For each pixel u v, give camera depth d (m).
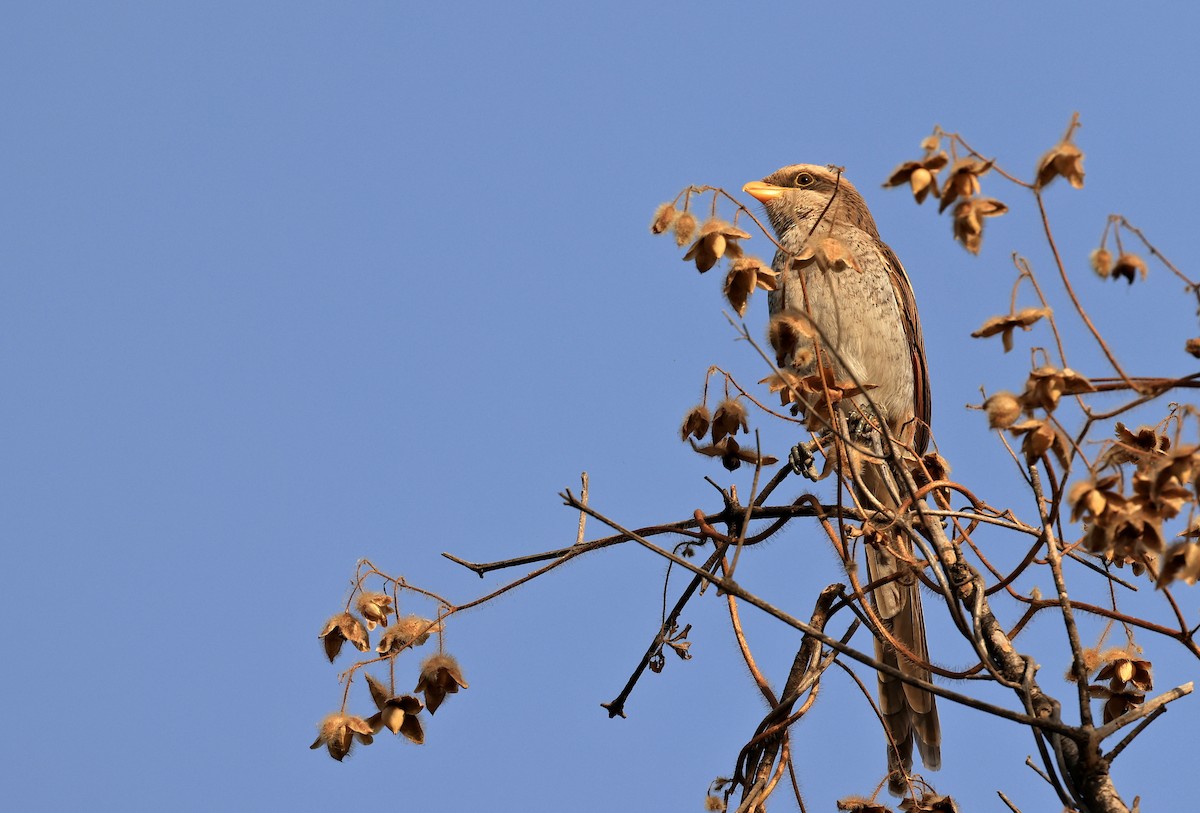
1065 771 6.60
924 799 8.15
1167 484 6.11
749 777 8.70
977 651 7.12
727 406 8.82
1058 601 7.33
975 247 6.39
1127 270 6.29
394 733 7.86
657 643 9.20
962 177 6.33
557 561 9.02
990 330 6.52
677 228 7.43
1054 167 6.24
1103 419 6.62
